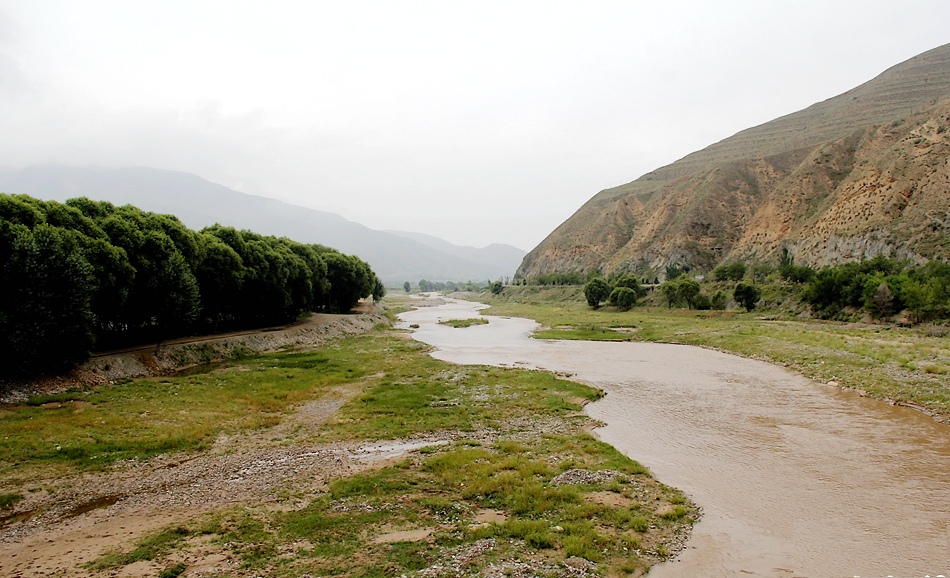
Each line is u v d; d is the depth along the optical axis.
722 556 15.34
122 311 42.75
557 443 26.72
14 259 31.66
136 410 30.98
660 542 16.20
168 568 13.99
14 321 31.38
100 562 14.32
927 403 33.09
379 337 78.06
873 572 14.43
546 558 14.91
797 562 15.02
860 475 22.03
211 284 56.28
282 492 20.02
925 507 18.77
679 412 33.31
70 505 18.72
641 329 87.69
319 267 92.88
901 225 105.00
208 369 45.81
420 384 41.75
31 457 22.86
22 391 31.61
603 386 41.75
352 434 28.44
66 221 38.81
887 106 197.38
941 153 111.06
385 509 18.34
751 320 93.31
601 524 17.34
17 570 13.91
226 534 16.25
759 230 159.88
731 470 22.84
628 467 22.80
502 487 20.28
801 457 24.45
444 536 16.23
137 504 18.84
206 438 26.98
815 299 90.19
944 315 68.44
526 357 58.75
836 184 151.12
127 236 43.16
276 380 41.91
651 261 193.75
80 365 36.78
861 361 45.38
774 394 38.44
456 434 28.59
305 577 13.58
